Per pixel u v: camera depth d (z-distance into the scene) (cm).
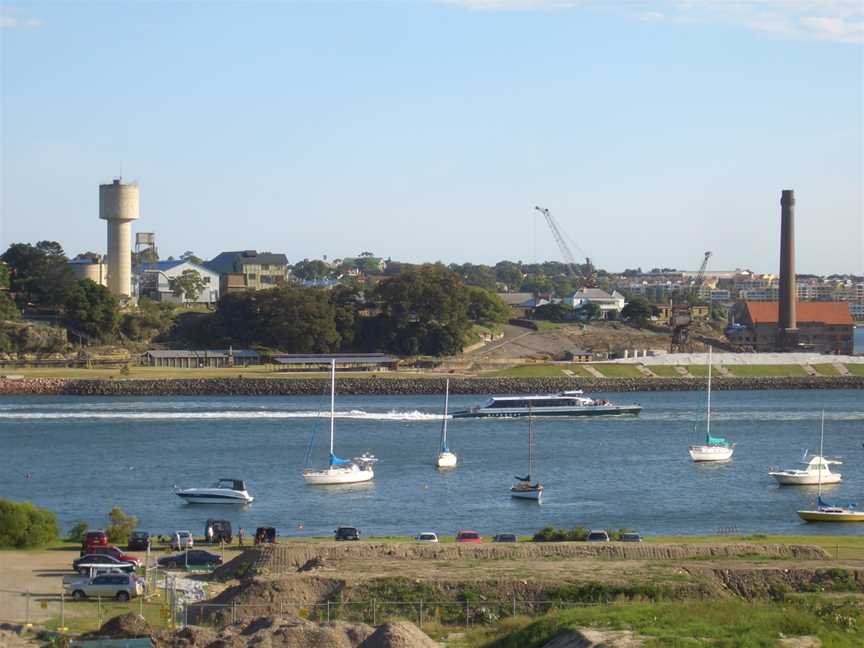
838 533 13138
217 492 15025
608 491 16188
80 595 9112
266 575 8794
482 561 9650
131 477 17275
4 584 9600
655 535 12850
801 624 7094
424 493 15912
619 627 7131
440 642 7569
